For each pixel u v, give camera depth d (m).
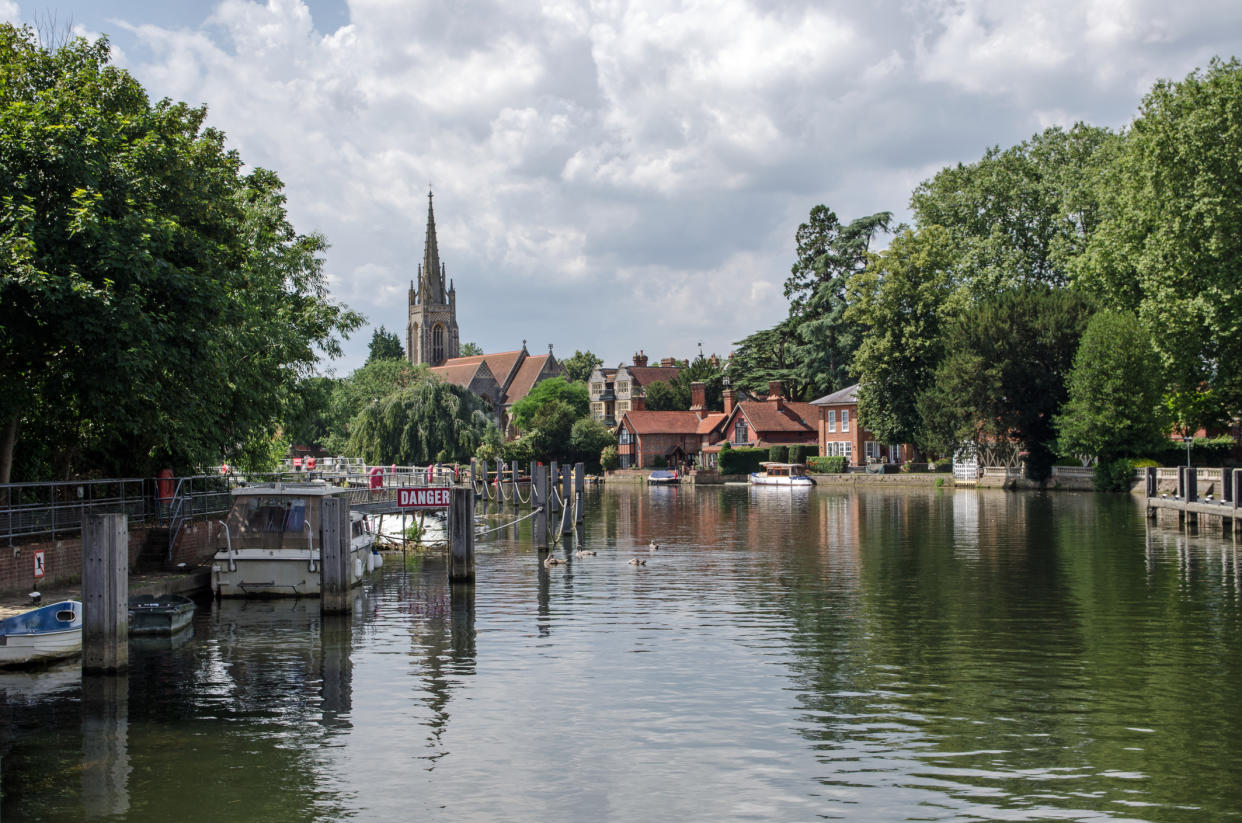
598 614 24.25
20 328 22.41
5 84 24.58
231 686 17.53
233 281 28.50
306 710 16.08
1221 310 55.50
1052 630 21.75
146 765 13.54
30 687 17.30
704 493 86.31
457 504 29.09
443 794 12.55
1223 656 19.30
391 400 87.19
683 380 143.75
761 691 17.00
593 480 111.94
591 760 13.70
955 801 12.21
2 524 23.09
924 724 15.13
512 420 132.62
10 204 20.92
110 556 17.80
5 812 11.98
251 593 26.44
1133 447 67.31
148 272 22.11
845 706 16.08
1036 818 11.70
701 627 22.47
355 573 29.19
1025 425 75.69
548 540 39.41
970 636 21.23
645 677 17.97
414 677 18.14
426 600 26.66
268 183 38.84
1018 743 14.24
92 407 25.19
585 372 198.38
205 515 31.67
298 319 39.91
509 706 16.22
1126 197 62.53
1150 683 17.33
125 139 25.27
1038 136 88.56
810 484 94.19
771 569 32.22
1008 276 84.06
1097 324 66.50
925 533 43.41
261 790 12.68
